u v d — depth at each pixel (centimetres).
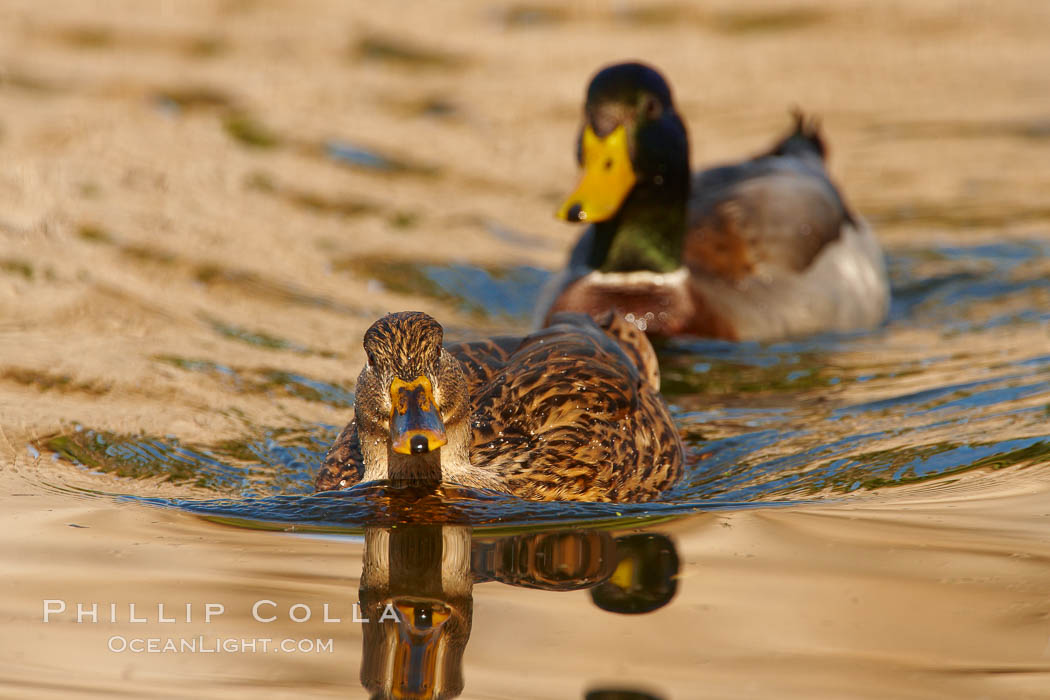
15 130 2016
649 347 1150
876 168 2089
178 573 807
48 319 1364
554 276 1559
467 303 1544
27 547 847
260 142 2066
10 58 2381
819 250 1533
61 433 1081
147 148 1984
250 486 991
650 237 1435
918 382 1230
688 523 896
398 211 1828
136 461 1034
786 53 2641
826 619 736
